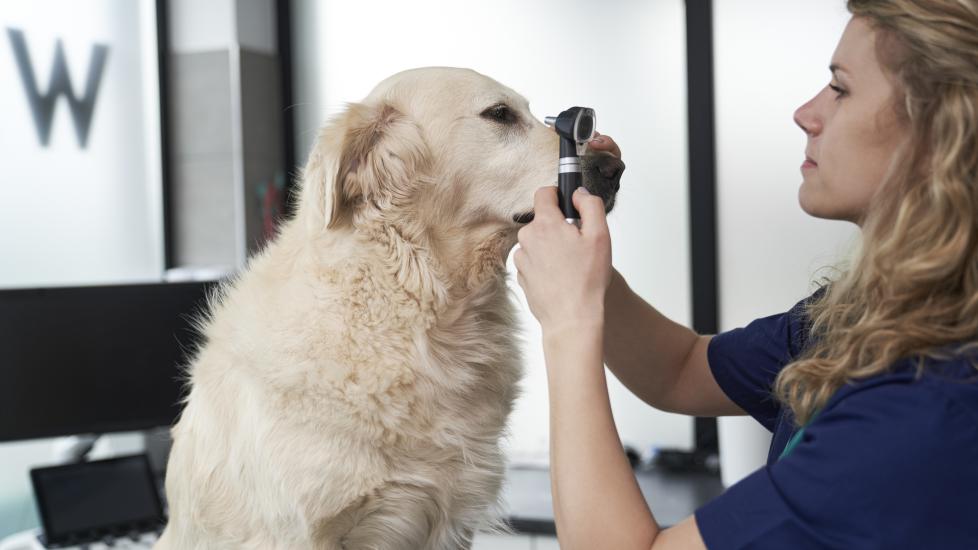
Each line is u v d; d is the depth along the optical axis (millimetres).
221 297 1421
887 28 788
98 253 2814
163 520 2152
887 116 792
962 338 709
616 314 1221
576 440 814
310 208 1283
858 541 684
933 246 725
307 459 1177
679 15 2697
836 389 778
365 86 3111
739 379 1181
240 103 2947
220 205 2986
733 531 730
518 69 2900
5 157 2529
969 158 714
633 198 2777
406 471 1232
